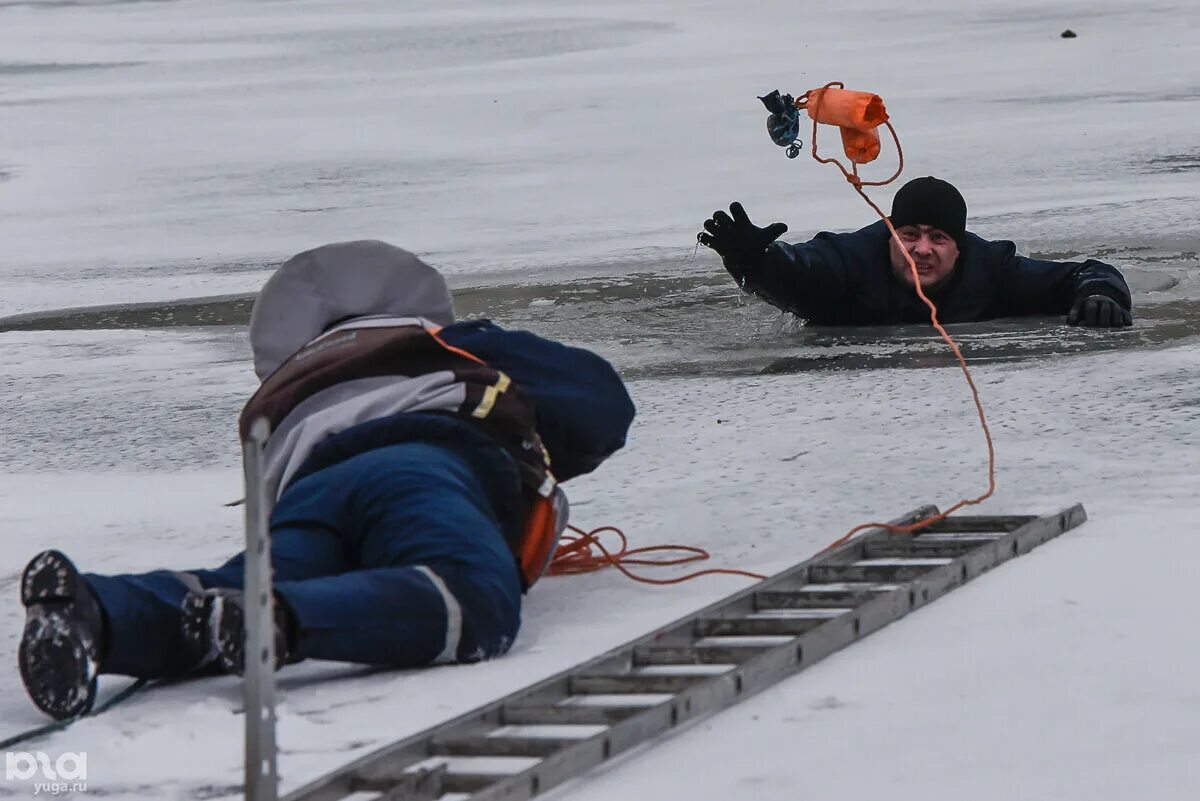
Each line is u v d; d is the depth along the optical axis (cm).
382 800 948
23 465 2330
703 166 5859
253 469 896
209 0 17638
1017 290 3053
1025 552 1535
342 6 16238
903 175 5291
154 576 1237
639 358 2858
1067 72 8362
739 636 1321
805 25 12394
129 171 6612
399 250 1639
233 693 1240
